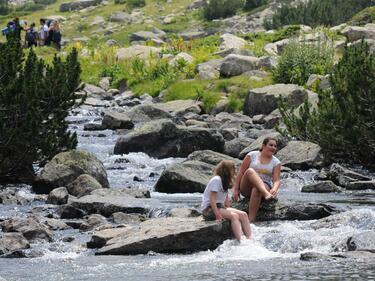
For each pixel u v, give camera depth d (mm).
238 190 16188
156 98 45969
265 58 45938
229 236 13875
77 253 13609
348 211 15609
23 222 15180
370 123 25391
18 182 23312
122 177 24609
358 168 25844
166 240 13492
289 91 37406
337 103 26234
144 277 11289
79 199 18312
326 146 25797
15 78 22797
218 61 48344
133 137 28922
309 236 13914
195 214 16359
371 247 12844
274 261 12320
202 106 40781
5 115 22391
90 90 48906
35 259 12992
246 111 38562
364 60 26672
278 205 16250
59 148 23766
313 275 11016
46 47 63875
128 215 17000
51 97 23578
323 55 43531
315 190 21562
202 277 11141
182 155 28734
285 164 25359
